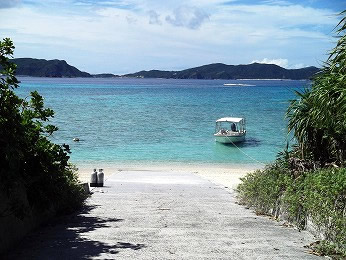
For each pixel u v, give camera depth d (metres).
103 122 54.41
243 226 8.26
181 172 24.27
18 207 6.69
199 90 177.38
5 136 6.92
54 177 8.50
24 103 8.24
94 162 28.97
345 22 8.35
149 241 6.92
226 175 24.11
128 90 168.62
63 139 39.62
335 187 6.96
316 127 10.45
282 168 11.38
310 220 7.63
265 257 5.99
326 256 6.09
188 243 6.80
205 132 46.06
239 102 97.19
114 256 6.01
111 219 9.02
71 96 117.25
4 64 7.38
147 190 15.42
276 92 157.88
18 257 6.10
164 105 86.25
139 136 42.44
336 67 9.21
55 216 9.41
